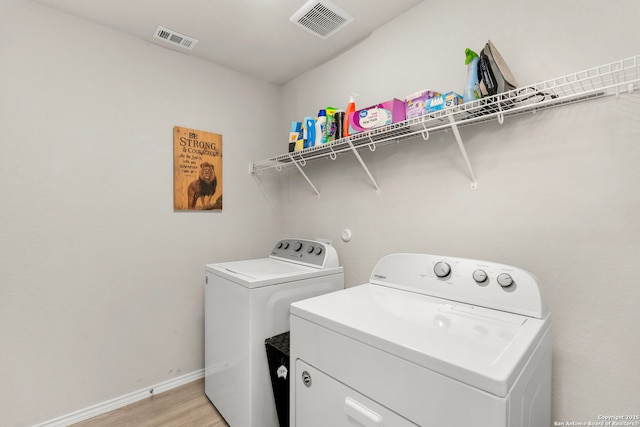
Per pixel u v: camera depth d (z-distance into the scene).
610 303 1.09
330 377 1.03
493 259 1.39
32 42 1.63
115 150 1.87
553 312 1.22
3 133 1.55
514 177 1.33
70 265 1.72
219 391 1.79
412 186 1.71
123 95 1.91
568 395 1.17
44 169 1.65
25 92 1.60
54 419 1.66
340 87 2.17
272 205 2.65
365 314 1.08
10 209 1.56
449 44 1.55
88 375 1.77
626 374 1.06
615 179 1.08
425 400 0.78
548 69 1.23
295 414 1.19
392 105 1.51
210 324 1.91
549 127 1.23
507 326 0.96
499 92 1.20
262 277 1.59
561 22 1.20
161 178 2.05
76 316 1.74
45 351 1.65
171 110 2.10
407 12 1.74
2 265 1.54
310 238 2.39
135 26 1.86
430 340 0.85
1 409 1.53
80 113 1.76
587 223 1.14
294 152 2.08
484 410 0.68
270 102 2.66
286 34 1.96
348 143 1.74
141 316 1.96
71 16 1.74
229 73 2.40
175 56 2.13
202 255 2.23
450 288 1.26
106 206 1.84
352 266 2.05
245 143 2.49
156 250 2.02
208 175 2.26
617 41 1.08
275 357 1.47
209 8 1.70
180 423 1.72
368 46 1.96
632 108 1.05
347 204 2.09
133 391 1.93
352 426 0.95
